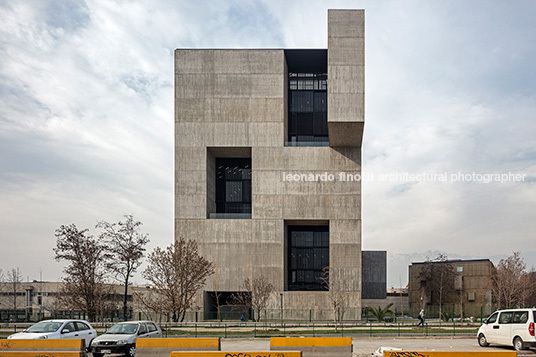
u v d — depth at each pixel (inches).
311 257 2484.0
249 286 2062.0
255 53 2298.2
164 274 1742.1
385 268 2682.1
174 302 1706.4
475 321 1847.9
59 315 2316.7
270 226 2215.8
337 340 695.7
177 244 1908.2
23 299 3097.9
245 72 2293.3
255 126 2267.5
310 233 2504.9
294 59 2455.7
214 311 2314.2
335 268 2187.5
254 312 2127.2
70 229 1817.2
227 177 2539.4
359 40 2062.0
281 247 2204.7
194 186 2247.8
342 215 2218.3
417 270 2709.2
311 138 2539.4
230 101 2282.2
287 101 2496.3
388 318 2044.8
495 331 941.8
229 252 2204.7
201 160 2260.1
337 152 2255.2
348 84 2032.5
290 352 563.5
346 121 1995.6
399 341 1146.7
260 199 2231.8
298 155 2253.9
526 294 2524.6
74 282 1807.3
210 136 2268.7
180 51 2309.3
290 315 2138.3
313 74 2588.6
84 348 702.5
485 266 2503.7
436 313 2268.7
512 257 2568.9
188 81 2295.8
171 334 1359.5
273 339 700.0
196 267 1836.9
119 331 853.8
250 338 1233.4
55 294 2817.4
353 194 2229.3
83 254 1808.6
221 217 2274.9
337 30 2073.1
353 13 2082.9
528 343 861.2
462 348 958.4
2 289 3110.2
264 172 2247.8
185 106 2284.7
